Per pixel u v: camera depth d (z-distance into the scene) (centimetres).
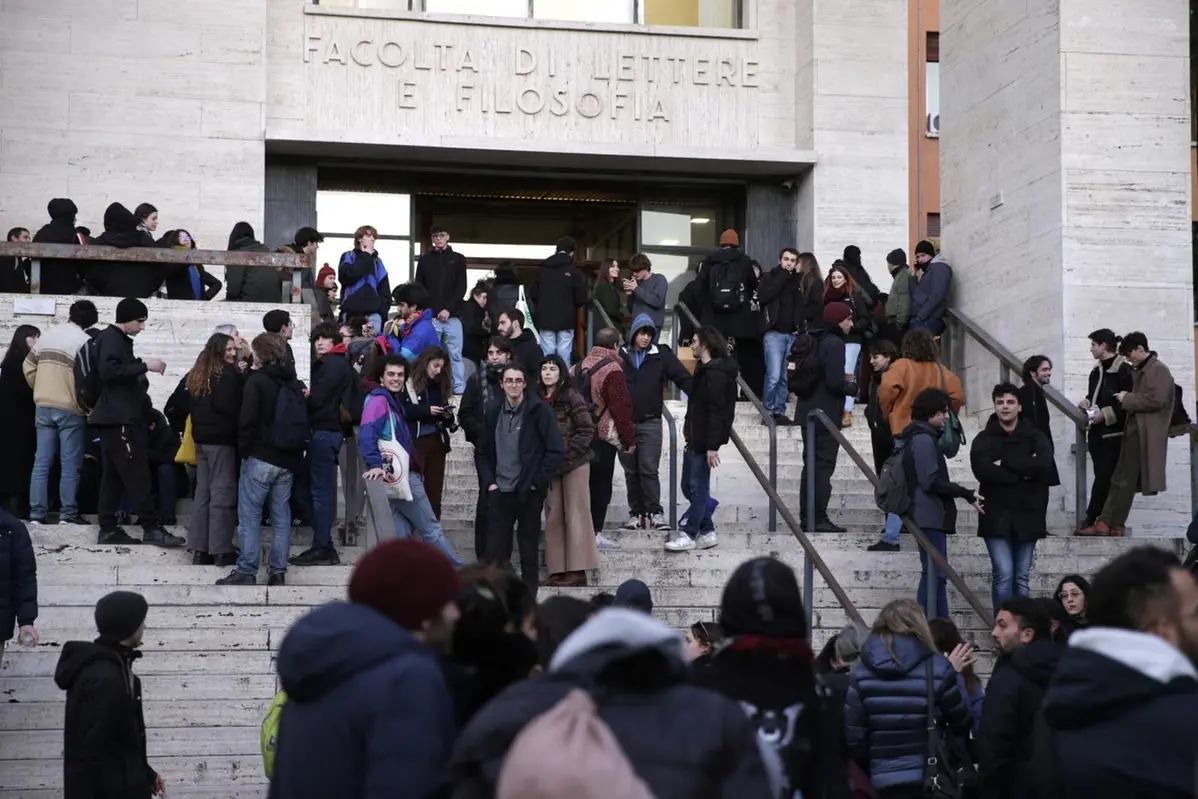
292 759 479
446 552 1284
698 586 1335
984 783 718
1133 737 450
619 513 1591
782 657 525
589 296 2075
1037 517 1305
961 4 1891
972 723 911
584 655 444
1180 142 1691
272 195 2261
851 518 1590
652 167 2356
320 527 1293
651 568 1345
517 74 2303
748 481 1689
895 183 2342
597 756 381
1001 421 1314
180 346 1641
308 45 2248
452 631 543
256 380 1231
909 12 3416
